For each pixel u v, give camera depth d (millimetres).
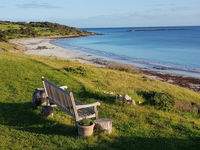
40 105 8086
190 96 15820
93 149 5461
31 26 152750
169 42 91562
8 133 6109
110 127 6371
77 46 71000
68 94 6039
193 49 63938
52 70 15742
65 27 166875
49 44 75000
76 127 6340
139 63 38750
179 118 8438
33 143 5652
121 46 73500
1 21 152000
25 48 57688
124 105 9102
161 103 9922
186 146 5980
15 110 7848
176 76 28250
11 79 12352
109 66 28344
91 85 12680
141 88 14289
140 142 6004
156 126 7211
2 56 20172
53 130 6438
